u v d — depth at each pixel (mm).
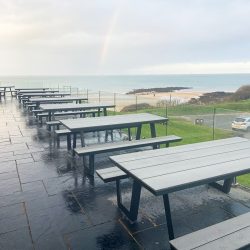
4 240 3207
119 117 7281
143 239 3230
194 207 4016
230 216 3760
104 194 4438
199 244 2463
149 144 5934
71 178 5109
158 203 4129
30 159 6227
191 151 4047
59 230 3412
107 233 3350
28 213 3822
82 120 6777
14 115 12734
